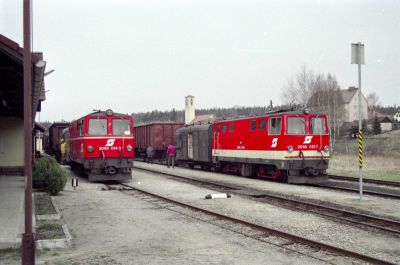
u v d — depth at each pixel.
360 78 15.23
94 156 21.39
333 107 68.44
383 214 12.20
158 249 8.41
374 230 10.05
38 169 16.44
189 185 20.48
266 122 21.72
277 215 12.17
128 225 10.77
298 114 20.55
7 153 21.75
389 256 7.85
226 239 9.23
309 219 11.52
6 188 16.50
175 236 9.53
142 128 44.91
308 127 20.56
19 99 16.55
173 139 41.81
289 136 20.28
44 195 15.81
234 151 25.33
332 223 10.94
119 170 21.92
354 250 8.29
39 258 7.80
